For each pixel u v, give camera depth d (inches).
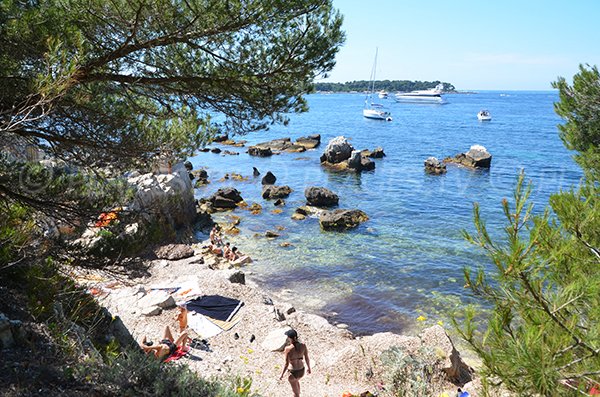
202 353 487.2
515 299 163.3
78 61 238.7
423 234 1133.7
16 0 234.2
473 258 957.2
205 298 590.9
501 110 6993.1
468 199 1509.6
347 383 446.9
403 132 3740.2
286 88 307.3
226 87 301.9
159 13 259.1
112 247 302.0
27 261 282.4
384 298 770.8
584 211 183.3
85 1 254.7
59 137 280.5
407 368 416.2
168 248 838.5
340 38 297.7
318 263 927.0
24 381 194.2
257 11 264.4
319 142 2928.2
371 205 1429.6
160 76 302.5
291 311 676.7
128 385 218.1
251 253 981.8
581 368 154.0
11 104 251.0
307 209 1332.4
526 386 156.1
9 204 281.4
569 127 421.1
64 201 282.4
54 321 262.1
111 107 296.2
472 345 166.1
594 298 160.4
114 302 572.7
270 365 482.9
